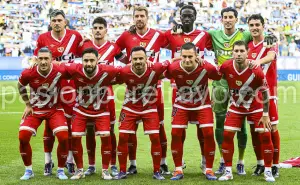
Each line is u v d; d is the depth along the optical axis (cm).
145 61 735
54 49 834
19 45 2794
